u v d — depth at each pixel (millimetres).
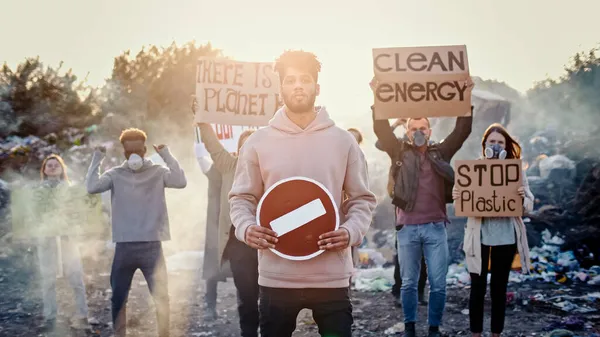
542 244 9141
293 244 2902
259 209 2939
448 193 5273
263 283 3047
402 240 5301
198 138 6859
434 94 5547
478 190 4980
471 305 5008
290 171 3055
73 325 6250
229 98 5930
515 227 4953
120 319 5160
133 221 5191
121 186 5234
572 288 7547
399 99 5555
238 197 3150
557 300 6824
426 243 5254
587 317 6113
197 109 5859
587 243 8812
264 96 5984
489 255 4984
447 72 5578
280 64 3105
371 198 3170
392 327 5938
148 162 5289
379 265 8953
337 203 3084
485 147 5270
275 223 2918
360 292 7648
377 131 5559
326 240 2855
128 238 5156
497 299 4934
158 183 5309
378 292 7637
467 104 5531
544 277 8008
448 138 5500
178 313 6801
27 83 26266
